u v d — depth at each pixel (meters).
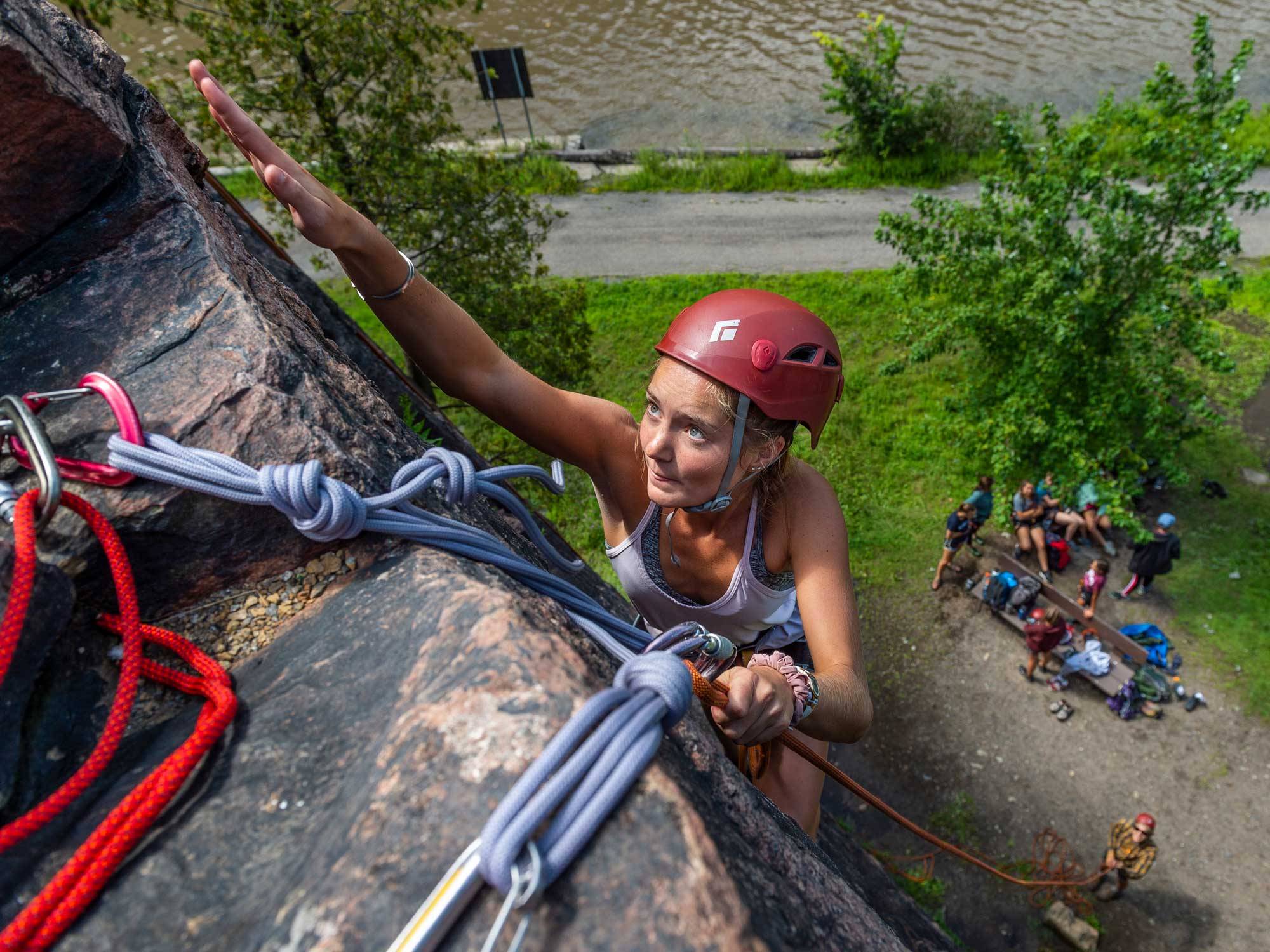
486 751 1.00
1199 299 11.33
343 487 1.29
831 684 1.77
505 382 1.97
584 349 10.45
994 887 8.50
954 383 14.83
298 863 1.02
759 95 25.98
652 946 0.88
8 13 1.40
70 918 0.97
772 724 1.48
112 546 1.22
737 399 1.68
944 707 10.14
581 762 0.92
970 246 11.95
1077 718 9.92
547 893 0.91
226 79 8.78
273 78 9.05
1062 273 11.20
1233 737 9.66
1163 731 9.73
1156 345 11.70
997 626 10.99
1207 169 10.32
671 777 1.02
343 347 3.34
